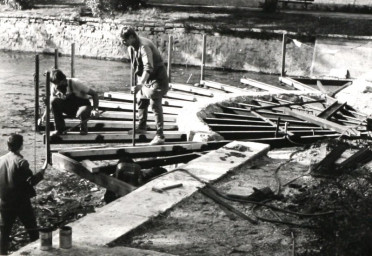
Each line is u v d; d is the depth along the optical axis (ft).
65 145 50.55
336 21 96.94
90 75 90.12
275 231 22.94
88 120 39.70
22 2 118.21
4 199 28.17
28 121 60.90
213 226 23.17
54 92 36.40
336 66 88.79
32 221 29.01
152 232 22.34
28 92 76.02
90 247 20.30
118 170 31.99
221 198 26.21
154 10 107.14
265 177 29.66
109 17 106.52
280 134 42.96
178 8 110.42
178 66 99.76
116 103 54.49
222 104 54.49
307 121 48.65
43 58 106.11
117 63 102.17
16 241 31.22
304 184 28.37
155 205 24.61
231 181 28.73
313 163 31.07
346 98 57.26
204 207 25.04
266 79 88.53
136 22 102.06
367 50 86.17
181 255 20.47
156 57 34.63
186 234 22.29
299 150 34.91
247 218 23.99
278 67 93.40
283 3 111.96
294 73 92.32
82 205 36.50
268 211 24.95
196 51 98.73
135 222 22.70
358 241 20.04
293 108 54.90
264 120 48.21
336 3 109.09
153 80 35.01
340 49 88.33
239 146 33.88
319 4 110.01
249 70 95.76
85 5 119.85
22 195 28.32
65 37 108.88
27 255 19.45
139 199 25.29
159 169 33.88
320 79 73.31
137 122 43.42
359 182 25.96
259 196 26.37
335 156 30.60
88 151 33.71
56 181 41.68
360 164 29.53
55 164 33.01
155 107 35.70
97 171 31.68
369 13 107.14
